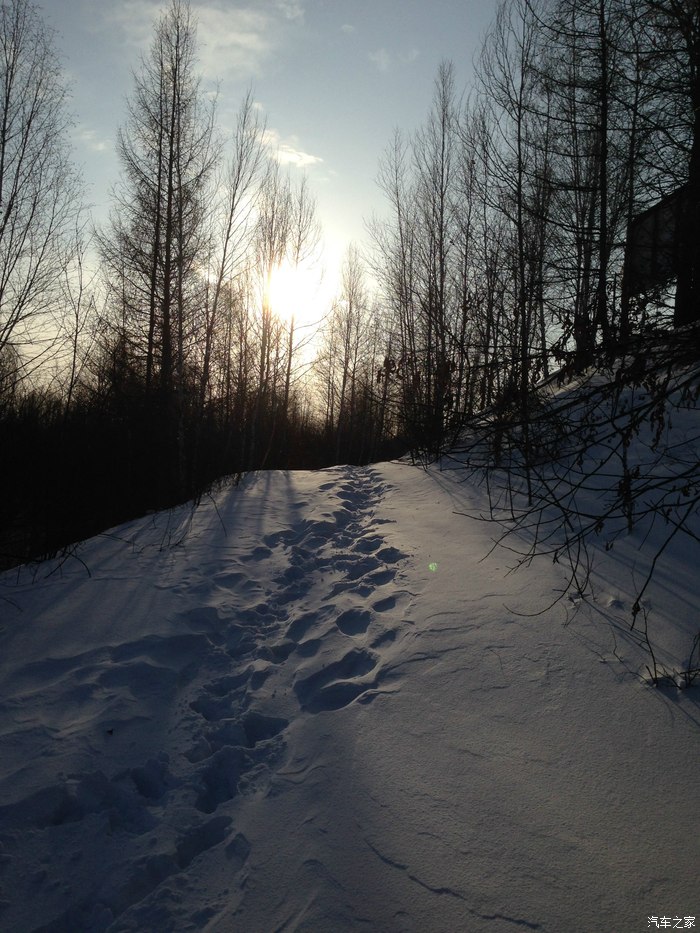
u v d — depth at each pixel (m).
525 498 7.48
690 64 5.73
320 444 35.88
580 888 2.43
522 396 3.36
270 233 19.69
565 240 7.40
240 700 4.31
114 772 3.48
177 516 9.58
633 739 3.26
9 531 9.52
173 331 17.25
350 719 3.78
